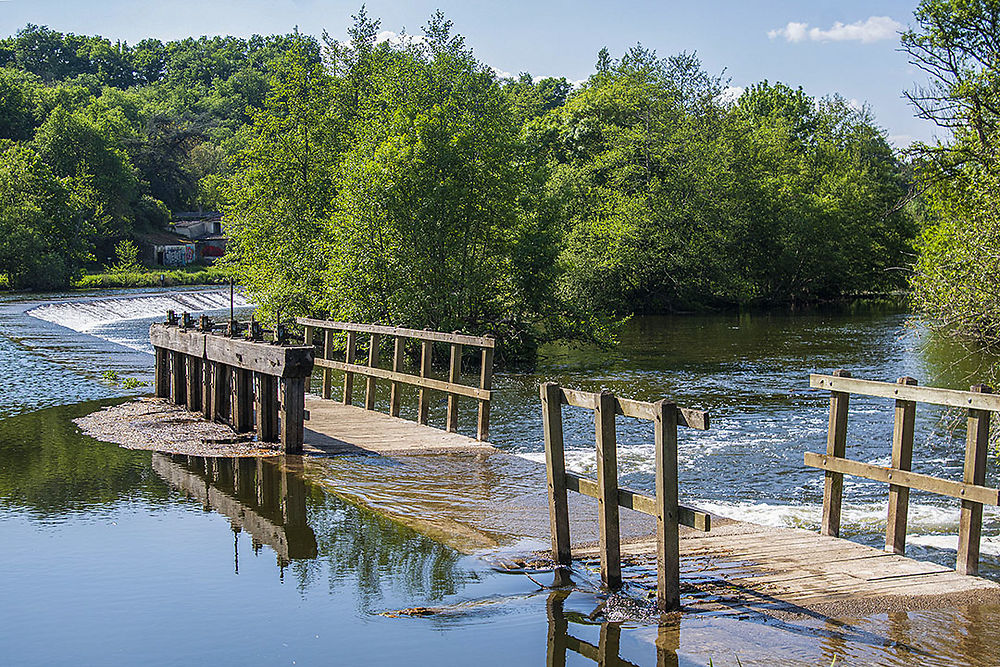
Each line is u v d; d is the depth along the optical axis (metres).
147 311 43.25
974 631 5.46
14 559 6.89
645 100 49.97
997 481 11.07
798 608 5.86
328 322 15.35
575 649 5.29
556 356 25.78
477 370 22.81
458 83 26.61
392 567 6.74
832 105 65.88
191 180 103.69
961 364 21.92
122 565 6.76
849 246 53.19
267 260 26.67
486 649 5.34
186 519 7.95
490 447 10.89
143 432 11.78
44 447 10.88
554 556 6.82
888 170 59.84
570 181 43.56
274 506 8.35
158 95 158.75
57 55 171.88
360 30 30.84
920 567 6.67
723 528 7.81
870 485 10.59
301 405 10.58
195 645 5.39
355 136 27.64
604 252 40.88
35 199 62.34
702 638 5.40
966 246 14.01
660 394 18.20
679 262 42.56
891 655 5.13
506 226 24.47
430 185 22.67
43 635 5.51
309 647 5.38
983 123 16.72
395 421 12.73
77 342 25.80
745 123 52.50
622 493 6.17
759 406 16.56
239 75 167.75
